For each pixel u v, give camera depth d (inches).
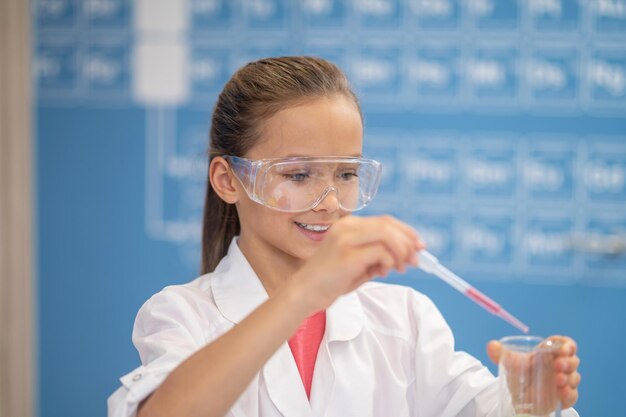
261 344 34.1
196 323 43.6
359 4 118.8
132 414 36.8
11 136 123.0
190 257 124.3
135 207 124.6
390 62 119.1
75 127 124.1
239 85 45.9
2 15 121.3
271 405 42.9
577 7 116.2
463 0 117.3
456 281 36.3
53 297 125.6
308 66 44.8
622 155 117.2
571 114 117.5
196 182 123.4
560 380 36.4
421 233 120.4
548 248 119.0
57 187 124.7
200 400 34.0
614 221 117.8
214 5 121.3
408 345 47.7
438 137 119.3
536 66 117.3
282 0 119.9
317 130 42.0
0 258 122.9
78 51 123.3
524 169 118.6
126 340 125.6
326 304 34.3
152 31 122.6
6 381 123.5
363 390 44.6
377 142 120.3
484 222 119.6
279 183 41.9
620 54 116.2
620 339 118.5
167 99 123.1
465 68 118.0
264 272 46.8
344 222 34.3
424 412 46.3
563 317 119.2
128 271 125.2
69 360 126.0
